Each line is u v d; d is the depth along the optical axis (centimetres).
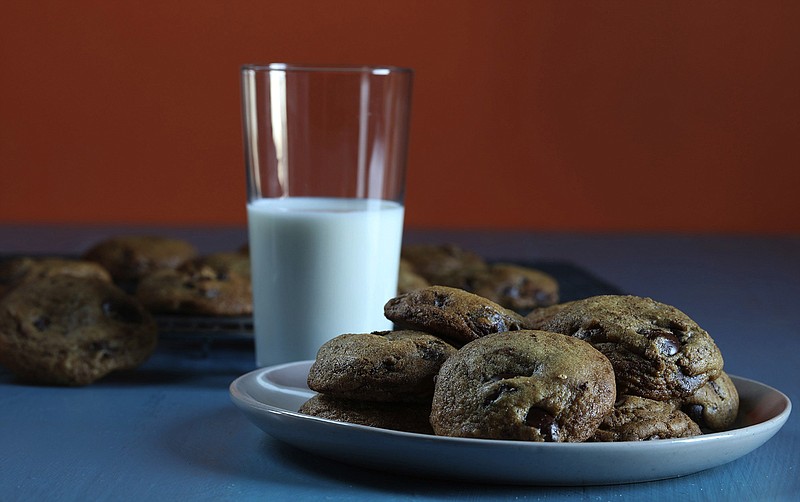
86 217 176
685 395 62
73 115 174
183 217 177
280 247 74
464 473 57
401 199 77
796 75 169
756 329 87
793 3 168
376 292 75
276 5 171
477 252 121
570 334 63
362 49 171
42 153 175
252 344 83
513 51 172
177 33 172
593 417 58
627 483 59
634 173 174
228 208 177
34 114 174
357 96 75
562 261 110
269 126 75
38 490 58
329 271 74
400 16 171
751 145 172
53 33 172
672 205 174
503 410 57
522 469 56
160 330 79
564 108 173
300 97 74
